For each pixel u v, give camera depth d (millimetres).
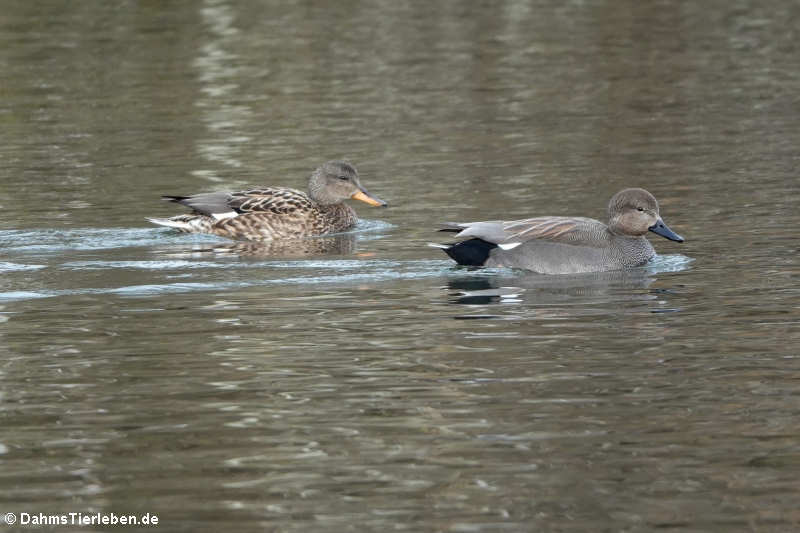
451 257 17906
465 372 12766
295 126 27938
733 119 27922
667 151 25156
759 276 16578
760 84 31453
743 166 23656
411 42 36750
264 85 31734
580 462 10422
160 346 13789
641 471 10242
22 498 9844
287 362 13156
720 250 18125
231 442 10922
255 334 14234
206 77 32469
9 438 11039
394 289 16453
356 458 10547
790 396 11867
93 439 11008
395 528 9297
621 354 13305
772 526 9234
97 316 15062
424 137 26875
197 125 28047
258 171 24219
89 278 17016
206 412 11656
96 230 20062
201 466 10414
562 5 42375
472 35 37750
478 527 9297
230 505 9695
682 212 20453
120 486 10039
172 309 15414
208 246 19531
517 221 17969
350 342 13898
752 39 36875
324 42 36625
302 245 19719
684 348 13469
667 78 32344
